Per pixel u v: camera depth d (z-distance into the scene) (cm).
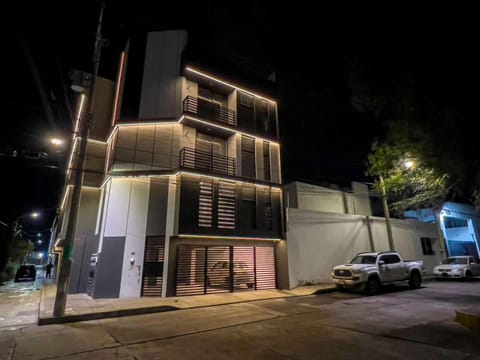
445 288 1505
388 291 1415
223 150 1675
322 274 1731
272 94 1869
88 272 1451
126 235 1315
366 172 927
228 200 1532
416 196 1399
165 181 1403
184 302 1145
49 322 841
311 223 1780
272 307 1059
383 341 617
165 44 1608
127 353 570
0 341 666
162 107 1494
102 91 1684
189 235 1344
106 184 1459
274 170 1761
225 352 566
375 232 2100
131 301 1149
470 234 2836
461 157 606
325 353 550
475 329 700
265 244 1609
